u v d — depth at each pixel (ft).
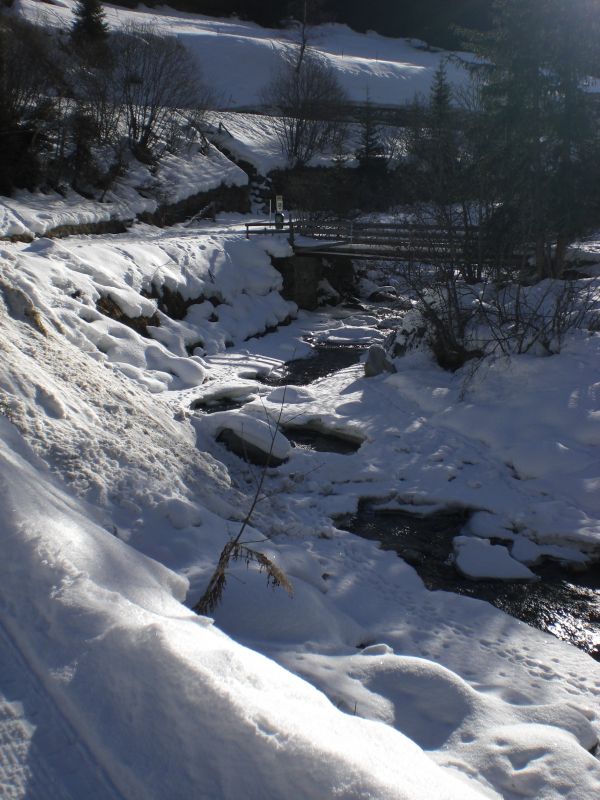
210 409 52.13
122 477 25.72
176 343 63.21
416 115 132.46
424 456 41.75
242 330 74.23
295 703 11.27
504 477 39.32
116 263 65.92
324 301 93.09
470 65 71.72
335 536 31.60
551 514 34.53
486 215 64.95
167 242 77.46
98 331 54.60
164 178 107.65
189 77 131.54
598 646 25.08
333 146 146.30
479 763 15.39
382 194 130.72
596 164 65.77
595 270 78.23
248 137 136.36
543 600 28.19
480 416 45.24
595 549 31.91
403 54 234.38
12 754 9.56
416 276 60.08
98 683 10.69
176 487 27.86
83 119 93.40
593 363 48.11
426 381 52.34
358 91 180.96
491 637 24.20
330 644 20.29
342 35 243.60
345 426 46.68
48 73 103.04
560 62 66.18
